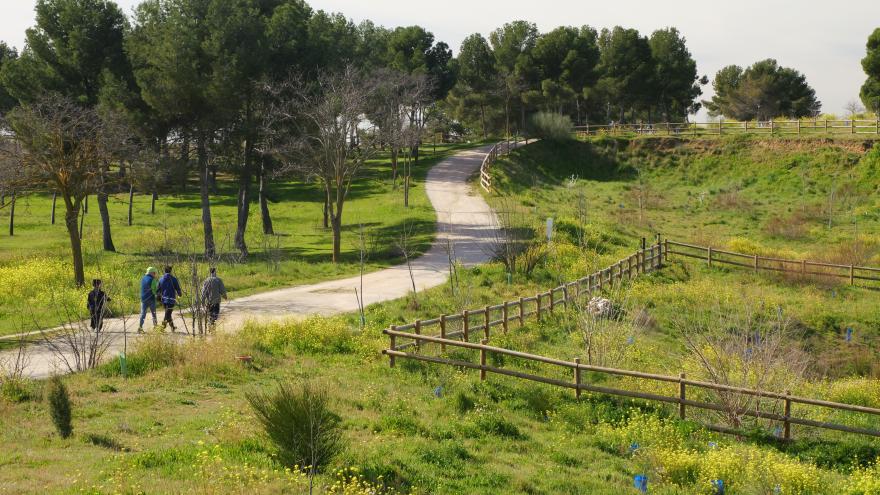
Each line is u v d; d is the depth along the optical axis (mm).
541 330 22531
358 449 11117
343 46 60969
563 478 11109
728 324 24281
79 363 16672
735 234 44406
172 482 8984
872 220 46219
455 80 79500
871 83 75938
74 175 29750
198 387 14930
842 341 26719
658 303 28125
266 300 26688
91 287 28031
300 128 40594
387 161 77062
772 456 12828
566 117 68625
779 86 98062
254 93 41188
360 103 38875
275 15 43625
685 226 46250
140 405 13383
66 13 41656
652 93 84500
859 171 54375
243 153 42969
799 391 17203
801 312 28484
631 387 16734
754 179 57438
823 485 11672
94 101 42406
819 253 39125
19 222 55531
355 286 29516
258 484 8977
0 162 30812
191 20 40594
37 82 41000
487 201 51688
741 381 15500
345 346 19203
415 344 18391
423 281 30266
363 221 50469
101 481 9016
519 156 63812
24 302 26203
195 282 19578
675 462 11844
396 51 78125
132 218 56969
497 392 15961
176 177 40969
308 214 56250
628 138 66250
